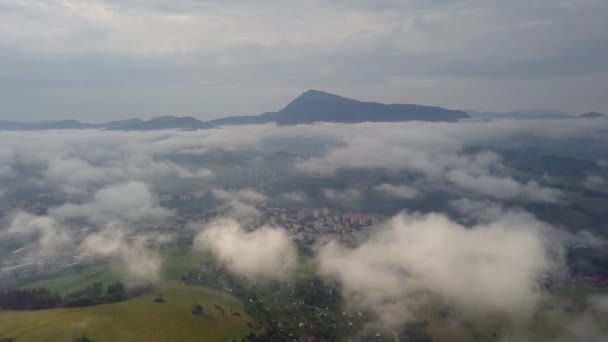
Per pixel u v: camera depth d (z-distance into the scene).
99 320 176.75
